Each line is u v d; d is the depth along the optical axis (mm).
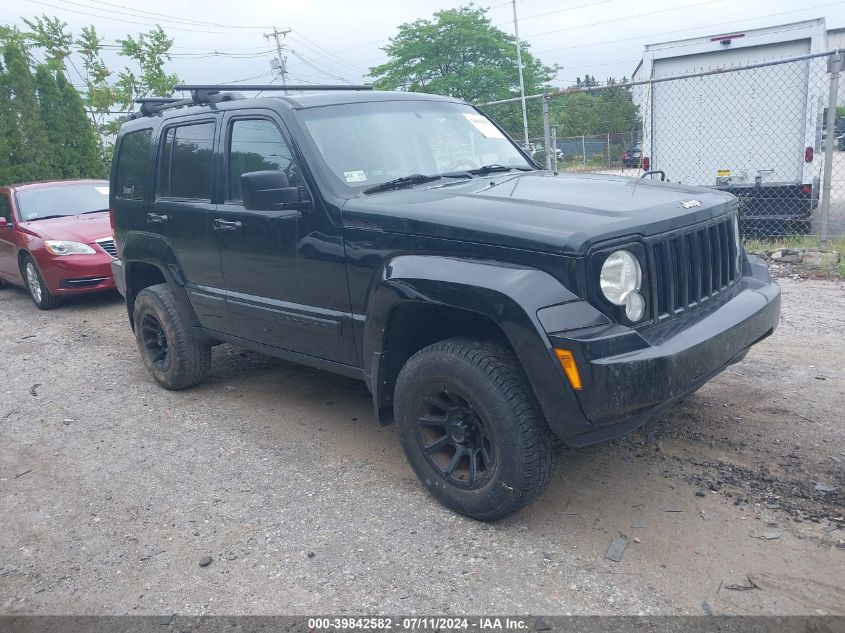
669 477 3756
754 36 10164
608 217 3131
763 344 5715
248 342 4832
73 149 17266
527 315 2961
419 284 3340
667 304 3264
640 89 12297
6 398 5906
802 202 9953
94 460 4574
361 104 4500
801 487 3555
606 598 2875
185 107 5195
